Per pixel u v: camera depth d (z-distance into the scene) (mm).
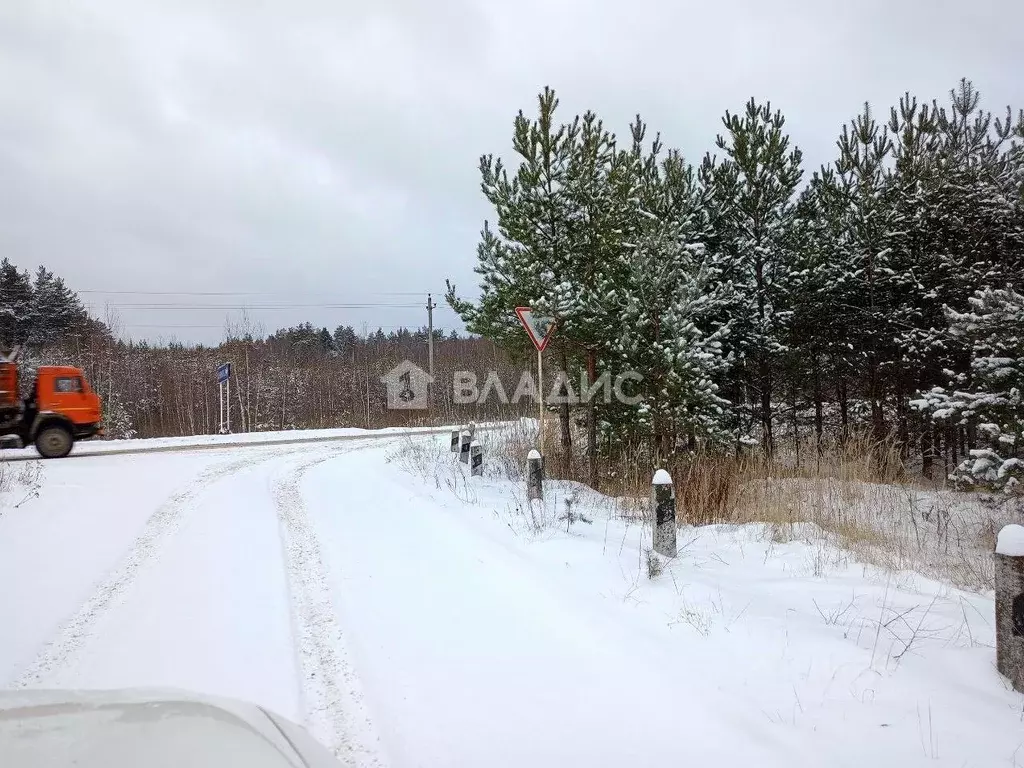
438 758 3102
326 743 3236
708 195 16359
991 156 16438
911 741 3051
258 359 55719
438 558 6480
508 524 7594
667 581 5445
